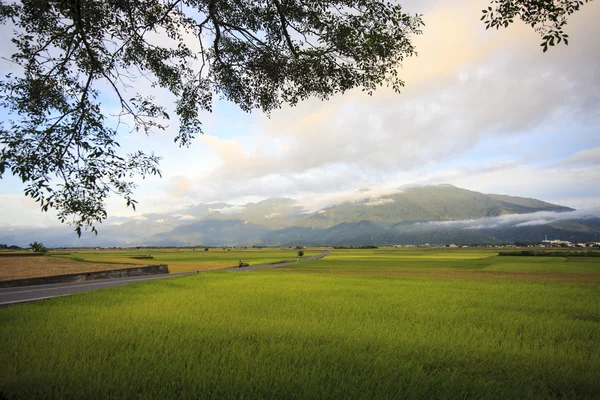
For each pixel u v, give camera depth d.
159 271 41.25
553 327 9.89
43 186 4.57
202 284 21.86
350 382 5.20
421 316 11.35
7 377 5.21
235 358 6.41
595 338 8.76
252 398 4.71
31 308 11.84
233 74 7.02
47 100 5.78
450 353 7.00
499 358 6.79
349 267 58.41
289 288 19.84
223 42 6.82
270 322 9.86
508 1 5.39
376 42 5.95
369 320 10.39
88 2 5.67
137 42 6.51
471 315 11.70
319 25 5.94
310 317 10.84
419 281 26.38
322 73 6.55
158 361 6.20
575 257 102.69
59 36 5.74
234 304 13.34
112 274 33.84
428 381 5.33
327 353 6.71
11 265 39.38
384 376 5.58
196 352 6.79
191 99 7.19
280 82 7.02
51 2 5.43
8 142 4.41
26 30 5.72
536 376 5.81
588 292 19.66
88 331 8.34
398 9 5.94
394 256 123.06
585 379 5.70
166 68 6.93
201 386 5.01
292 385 5.11
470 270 50.94
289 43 6.35
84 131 4.84
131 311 11.37
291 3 5.90
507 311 12.63
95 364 5.94
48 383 5.03
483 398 4.84
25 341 7.34
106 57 6.18
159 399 4.61
